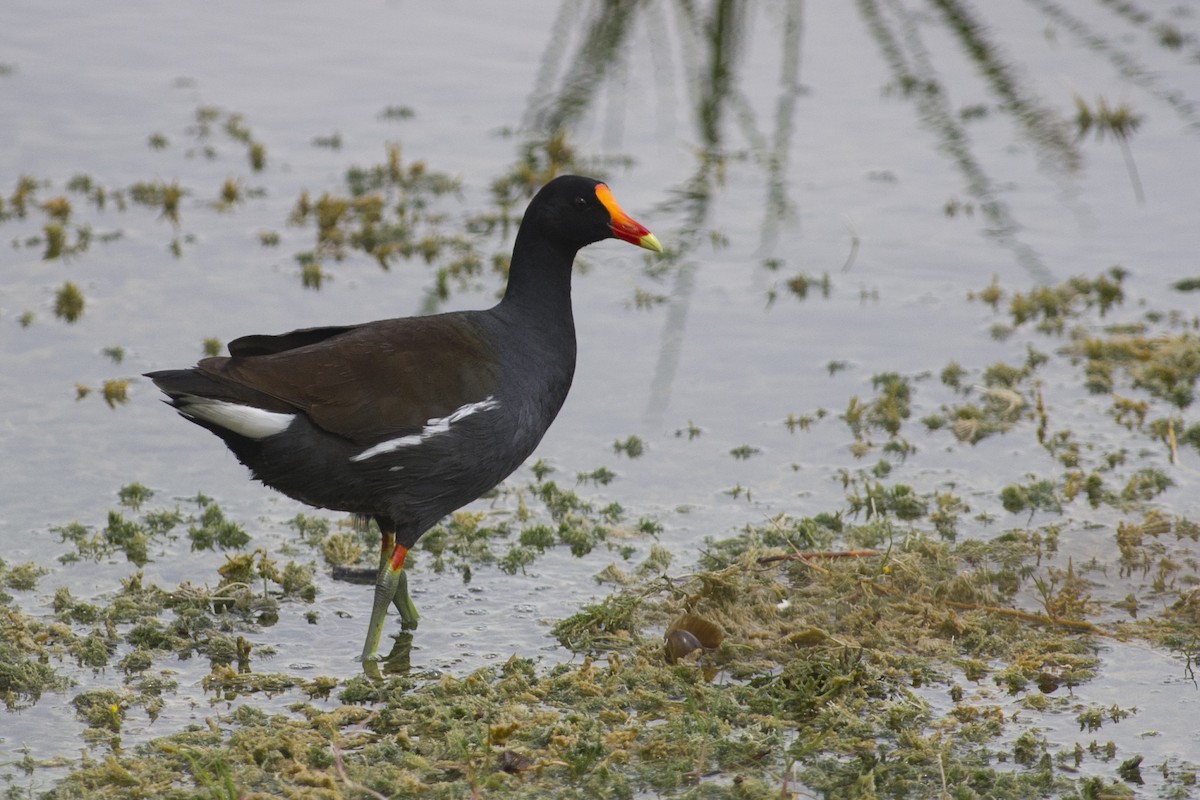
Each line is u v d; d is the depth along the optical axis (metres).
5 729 7.80
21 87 20.00
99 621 9.20
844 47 22.19
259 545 10.49
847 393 13.28
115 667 8.59
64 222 16.14
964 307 15.00
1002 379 13.50
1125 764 7.54
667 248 16.16
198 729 7.82
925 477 11.77
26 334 13.69
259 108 19.84
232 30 22.80
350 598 9.79
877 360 13.91
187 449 11.98
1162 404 13.05
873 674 8.47
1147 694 8.41
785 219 16.91
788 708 8.19
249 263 15.41
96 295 14.54
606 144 18.98
